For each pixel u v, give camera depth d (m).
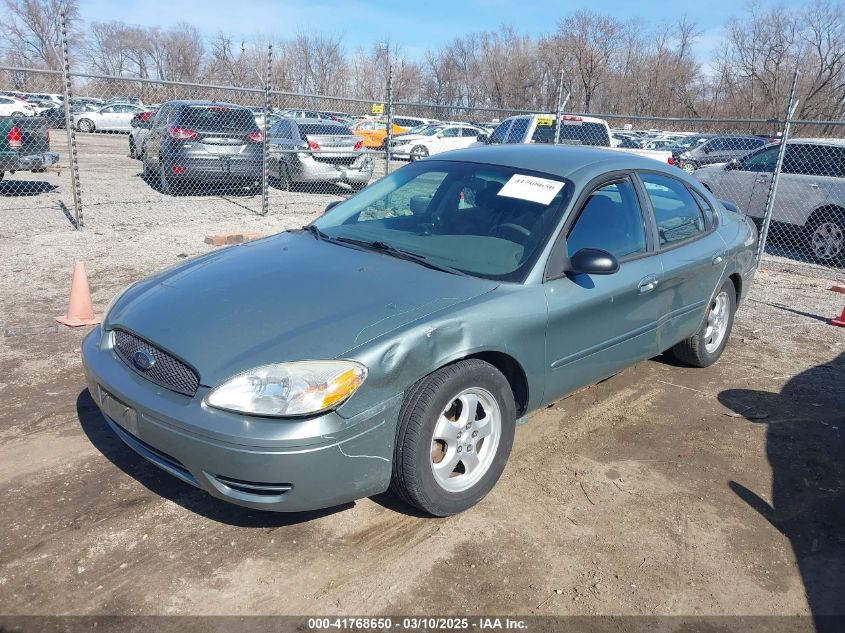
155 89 13.31
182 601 2.60
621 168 4.16
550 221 3.62
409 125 33.28
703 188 5.06
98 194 12.12
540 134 13.34
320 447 2.62
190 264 3.74
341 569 2.82
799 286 8.38
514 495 3.42
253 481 2.62
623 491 3.53
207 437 2.61
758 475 3.78
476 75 57.88
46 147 11.80
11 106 22.00
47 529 2.95
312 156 13.00
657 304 4.18
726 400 4.74
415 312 2.99
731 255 4.97
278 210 11.59
